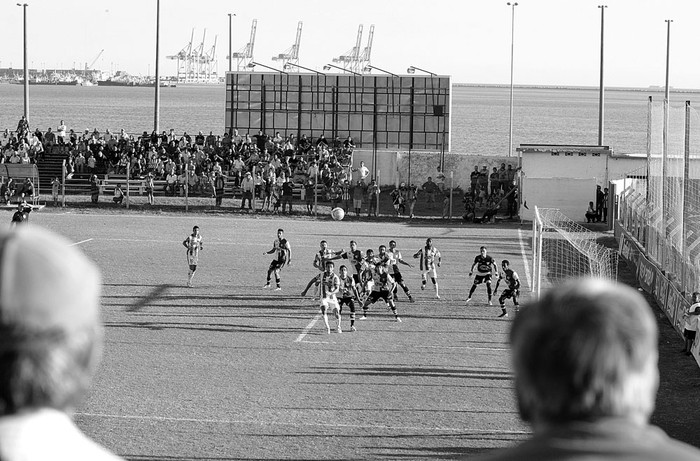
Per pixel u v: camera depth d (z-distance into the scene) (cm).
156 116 13675
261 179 10950
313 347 5125
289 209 10819
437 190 11600
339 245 8738
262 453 3484
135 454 3447
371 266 5816
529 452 438
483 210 11019
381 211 11131
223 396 4203
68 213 10550
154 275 7106
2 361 432
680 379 4622
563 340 448
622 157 10819
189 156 11906
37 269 435
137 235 9125
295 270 7438
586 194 10494
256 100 13212
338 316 5459
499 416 3972
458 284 7019
